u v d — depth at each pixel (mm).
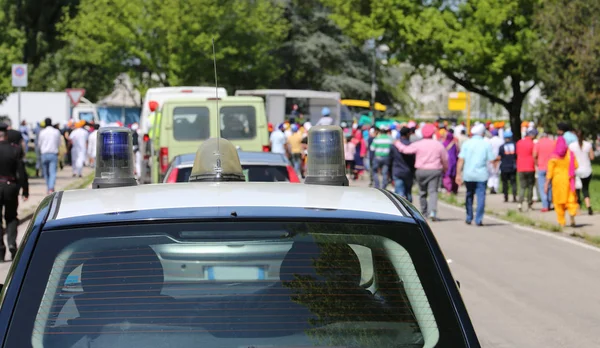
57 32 102438
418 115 129375
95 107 90875
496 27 56469
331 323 4777
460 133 43250
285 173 16578
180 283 4859
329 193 5762
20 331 4609
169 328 4703
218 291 4848
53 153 37906
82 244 4941
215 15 77312
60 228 5004
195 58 78375
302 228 5086
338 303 4848
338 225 5133
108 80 99812
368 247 5066
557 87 42500
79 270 4848
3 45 59344
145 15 77750
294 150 49375
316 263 4957
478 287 16125
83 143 50938
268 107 75875
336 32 107688
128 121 91375
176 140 26219
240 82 83875
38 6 101000
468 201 26875
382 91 111438
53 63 101000
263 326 4742
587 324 13141
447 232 24734
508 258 19688
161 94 39000
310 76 108000
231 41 80875
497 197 38281
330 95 77188
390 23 58312
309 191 5793
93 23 78375
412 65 61969
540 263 18969
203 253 4930
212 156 7449
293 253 4980
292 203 5359
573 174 25281
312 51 104500
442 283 4953
